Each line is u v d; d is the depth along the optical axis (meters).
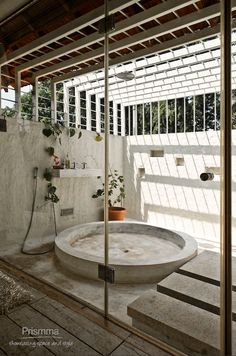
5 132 3.97
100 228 4.85
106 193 2.46
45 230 4.57
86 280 3.08
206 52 4.07
